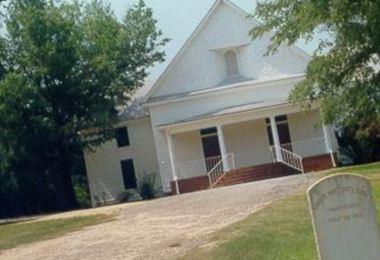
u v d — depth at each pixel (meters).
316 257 15.74
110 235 24.52
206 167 52.53
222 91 53.19
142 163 59.06
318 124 36.88
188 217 25.72
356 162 51.25
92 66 55.06
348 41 33.91
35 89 52.84
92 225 29.45
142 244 20.95
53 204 58.09
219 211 25.58
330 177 12.27
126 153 59.16
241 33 54.00
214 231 20.55
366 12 32.31
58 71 53.78
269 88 53.12
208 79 54.16
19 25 54.25
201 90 53.66
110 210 34.84
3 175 57.41
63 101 54.66
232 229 19.94
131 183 59.09
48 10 56.62
